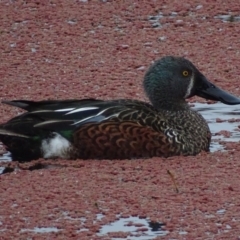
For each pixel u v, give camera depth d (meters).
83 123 14.97
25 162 14.98
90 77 19.45
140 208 12.91
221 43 21.23
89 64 20.17
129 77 19.41
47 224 12.48
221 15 22.94
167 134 15.06
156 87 15.75
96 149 14.93
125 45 21.22
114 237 12.09
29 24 22.59
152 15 23.02
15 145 15.15
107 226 12.42
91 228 12.33
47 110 15.12
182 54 20.62
